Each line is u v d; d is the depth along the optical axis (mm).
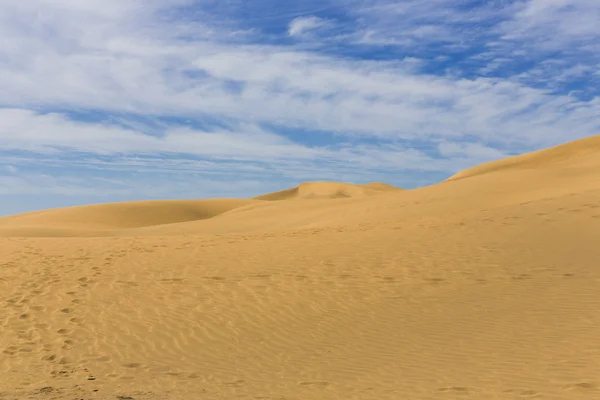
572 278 11711
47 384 8570
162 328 11430
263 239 20078
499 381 7320
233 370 9094
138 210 71250
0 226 53406
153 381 8688
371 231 19219
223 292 13445
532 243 14672
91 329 11469
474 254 14461
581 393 6582
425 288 12414
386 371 8312
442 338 9469
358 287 12992
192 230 40031
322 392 7668
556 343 8477
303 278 14031
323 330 10711
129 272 15656
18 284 14797
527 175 33750
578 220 16047
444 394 7098
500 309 10516
